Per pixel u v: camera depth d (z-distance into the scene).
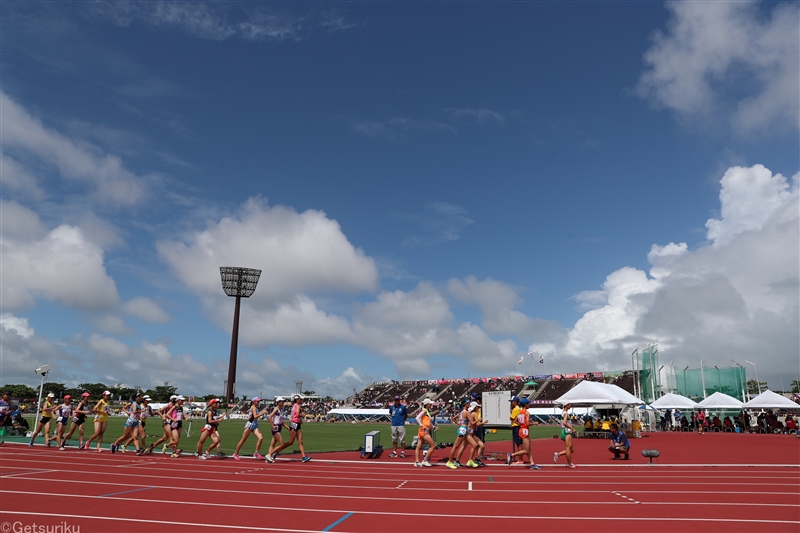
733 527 7.21
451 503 8.87
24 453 15.78
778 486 10.92
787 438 31.58
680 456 18.55
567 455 14.75
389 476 12.25
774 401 37.59
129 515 7.77
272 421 14.97
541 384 80.31
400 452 17.69
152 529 7.00
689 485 11.02
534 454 19.06
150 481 10.95
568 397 30.47
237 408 87.56
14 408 22.69
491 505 8.70
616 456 17.45
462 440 14.27
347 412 68.69
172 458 15.57
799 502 9.05
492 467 14.43
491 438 30.50
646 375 47.75
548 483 11.23
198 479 11.36
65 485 10.23
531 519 7.67
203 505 8.55
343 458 16.52
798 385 71.69
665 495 9.72
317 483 11.04
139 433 16.56
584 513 8.09
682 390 51.38
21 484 10.26
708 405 39.97
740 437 33.12
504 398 18.97
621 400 29.52
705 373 51.06
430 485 10.87
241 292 83.56
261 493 9.73
